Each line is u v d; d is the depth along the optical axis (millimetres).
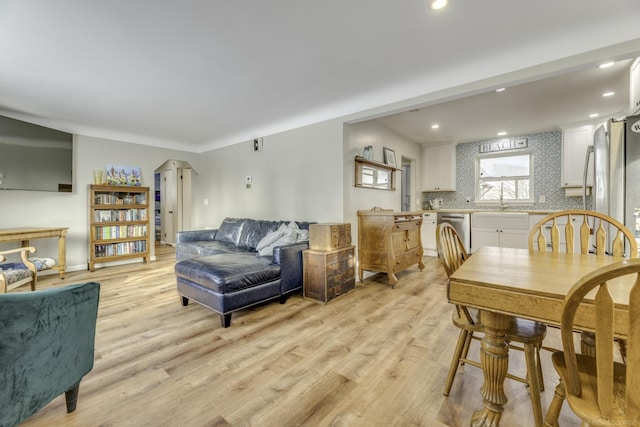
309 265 3049
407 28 2010
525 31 2053
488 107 3705
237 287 2475
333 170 3703
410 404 1463
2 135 3455
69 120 4035
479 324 1399
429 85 2846
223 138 5125
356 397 1521
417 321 2480
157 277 3963
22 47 2197
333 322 2471
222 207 5359
